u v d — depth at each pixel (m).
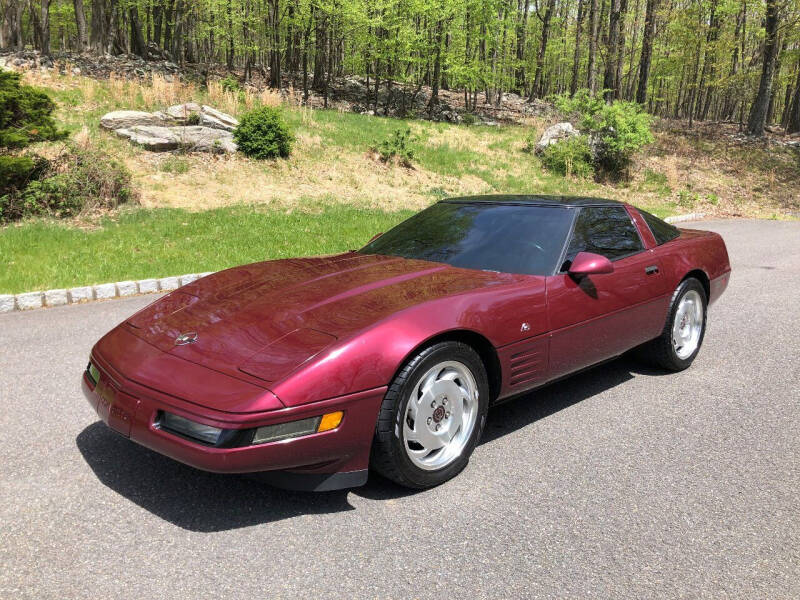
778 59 29.86
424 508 2.59
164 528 2.41
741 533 2.41
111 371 2.60
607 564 2.20
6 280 7.16
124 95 17.31
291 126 18.45
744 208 19.94
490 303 2.92
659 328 4.12
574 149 21.31
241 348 2.50
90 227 10.05
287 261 3.78
